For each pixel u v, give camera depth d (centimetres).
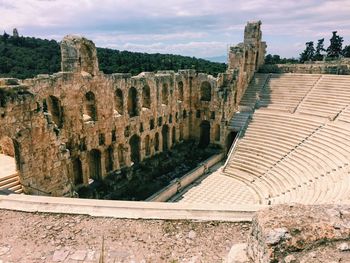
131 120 3819
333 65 4950
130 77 3712
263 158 3984
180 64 10388
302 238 796
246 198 3434
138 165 4059
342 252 776
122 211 1502
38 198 1638
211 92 4872
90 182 3488
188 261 1146
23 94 2119
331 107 4238
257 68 5706
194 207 1584
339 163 3027
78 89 3045
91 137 3291
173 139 4922
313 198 2527
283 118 4459
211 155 4762
